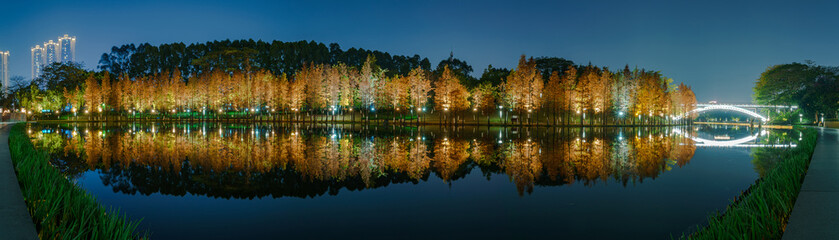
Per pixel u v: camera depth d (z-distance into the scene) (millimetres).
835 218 5656
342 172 14688
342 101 78750
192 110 88688
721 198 10234
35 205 6121
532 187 11898
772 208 5898
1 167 9898
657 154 21047
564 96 66500
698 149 24078
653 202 9875
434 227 8047
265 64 129750
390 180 13117
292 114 89062
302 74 81750
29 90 89438
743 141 32188
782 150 23438
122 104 87438
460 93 68812
